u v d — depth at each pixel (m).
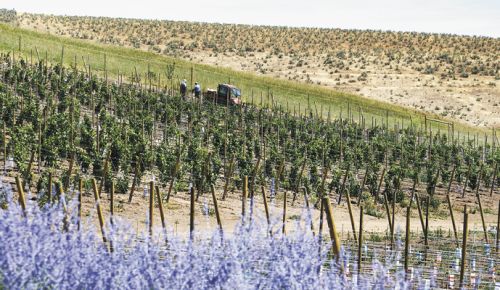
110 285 7.19
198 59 131.25
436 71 129.25
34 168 26.34
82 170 27.02
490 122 96.69
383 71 127.44
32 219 7.52
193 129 39.31
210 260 7.64
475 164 44.41
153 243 7.81
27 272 6.80
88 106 41.56
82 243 7.57
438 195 38.03
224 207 26.95
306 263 7.65
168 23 164.62
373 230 26.39
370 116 68.44
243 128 42.84
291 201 30.77
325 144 40.41
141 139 31.47
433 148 46.19
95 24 155.50
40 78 42.12
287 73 123.94
